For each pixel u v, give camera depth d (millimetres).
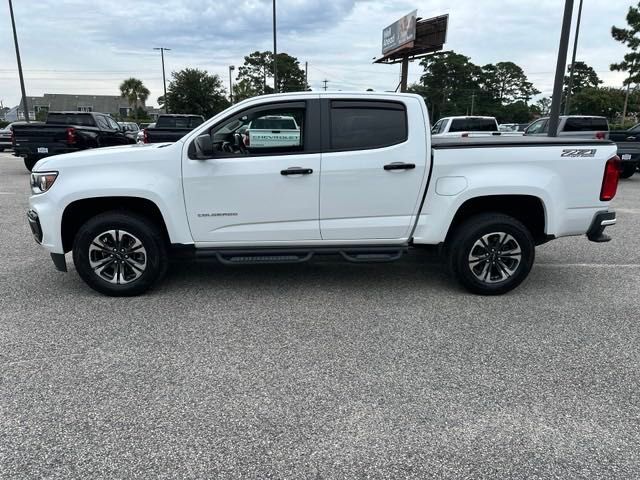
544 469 2502
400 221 4738
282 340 3912
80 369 3430
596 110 58594
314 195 4613
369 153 4570
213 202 4586
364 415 2932
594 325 4238
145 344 3822
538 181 4637
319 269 5789
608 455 2604
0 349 3715
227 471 2471
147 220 4711
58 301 4691
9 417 2879
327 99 4570
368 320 4312
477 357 3656
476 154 4625
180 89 41094
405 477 2441
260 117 4547
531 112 91438
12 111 76125
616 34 31703
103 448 2627
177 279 5383
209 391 3174
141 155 4523
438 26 30922
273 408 2994
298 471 2479
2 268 5680
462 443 2691
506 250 4828
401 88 36906
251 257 4742
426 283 5312
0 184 12484
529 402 3076
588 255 6469
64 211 4574
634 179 14867
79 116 15961
